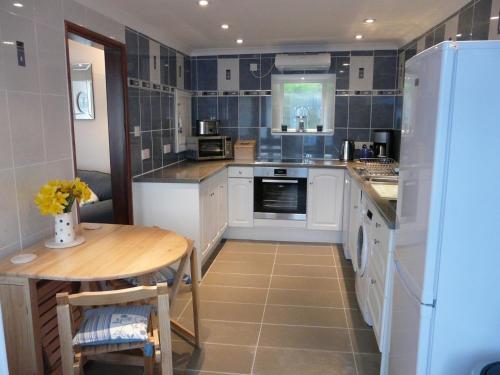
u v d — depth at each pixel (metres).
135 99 3.56
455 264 1.47
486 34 2.48
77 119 4.87
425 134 1.53
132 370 2.40
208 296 3.34
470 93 1.37
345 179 4.44
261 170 4.68
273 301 3.26
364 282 2.94
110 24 3.09
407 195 1.78
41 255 2.08
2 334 0.94
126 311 2.00
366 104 4.91
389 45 4.73
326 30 4.01
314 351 2.58
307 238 4.84
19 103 2.14
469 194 1.42
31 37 2.22
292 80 5.10
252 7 3.18
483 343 1.52
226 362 2.46
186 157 5.02
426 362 1.56
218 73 5.16
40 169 2.32
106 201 4.46
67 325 1.70
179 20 3.57
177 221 3.61
